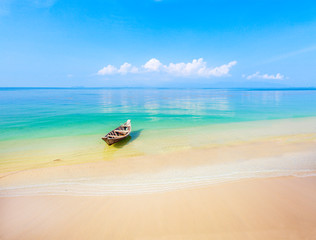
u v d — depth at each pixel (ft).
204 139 38.45
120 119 66.18
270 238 11.70
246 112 81.56
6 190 19.02
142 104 125.18
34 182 20.79
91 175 22.49
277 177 20.27
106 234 12.65
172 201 16.25
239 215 13.93
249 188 17.92
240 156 27.99
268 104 116.78
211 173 22.22
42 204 16.46
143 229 12.94
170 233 12.46
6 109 91.91
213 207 15.07
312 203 15.16
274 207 14.76
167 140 38.17
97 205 16.14
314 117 65.36
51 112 83.10
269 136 39.75
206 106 109.81
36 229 13.35
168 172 22.95
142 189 18.80
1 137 41.34
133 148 33.24
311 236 11.75
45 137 41.47
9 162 27.43
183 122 59.26
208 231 12.48
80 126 54.49
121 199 16.99
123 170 23.86
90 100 161.58
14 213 15.20
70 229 13.24
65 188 19.33
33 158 29.04
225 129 47.83
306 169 22.34
